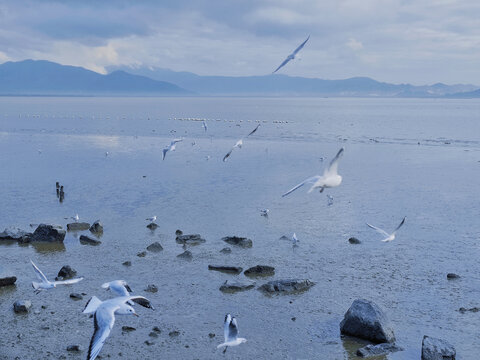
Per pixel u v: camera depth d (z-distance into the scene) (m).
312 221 46.94
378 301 30.25
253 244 40.69
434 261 36.66
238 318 28.16
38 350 24.44
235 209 51.28
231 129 141.88
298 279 32.44
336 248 39.62
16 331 26.34
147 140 112.06
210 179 66.62
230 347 24.98
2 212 50.00
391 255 37.97
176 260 37.19
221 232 43.78
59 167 75.62
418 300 30.31
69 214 49.47
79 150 94.62
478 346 24.89
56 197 56.25
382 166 76.88
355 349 24.98
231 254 38.38
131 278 33.75
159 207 52.19
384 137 119.25
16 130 135.00
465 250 38.75
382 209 51.00
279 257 37.75
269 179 66.56
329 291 31.80
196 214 49.50
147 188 61.12
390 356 24.12
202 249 39.59
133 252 38.91
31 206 52.38
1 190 59.59
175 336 26.02
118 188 61.06
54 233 41.22
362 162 80.75
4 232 42.03
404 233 43.06
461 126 157.62
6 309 28.98
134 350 24.59
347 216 48.53
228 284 32.19
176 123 167.62
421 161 81.56
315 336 26.22
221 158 84.75
